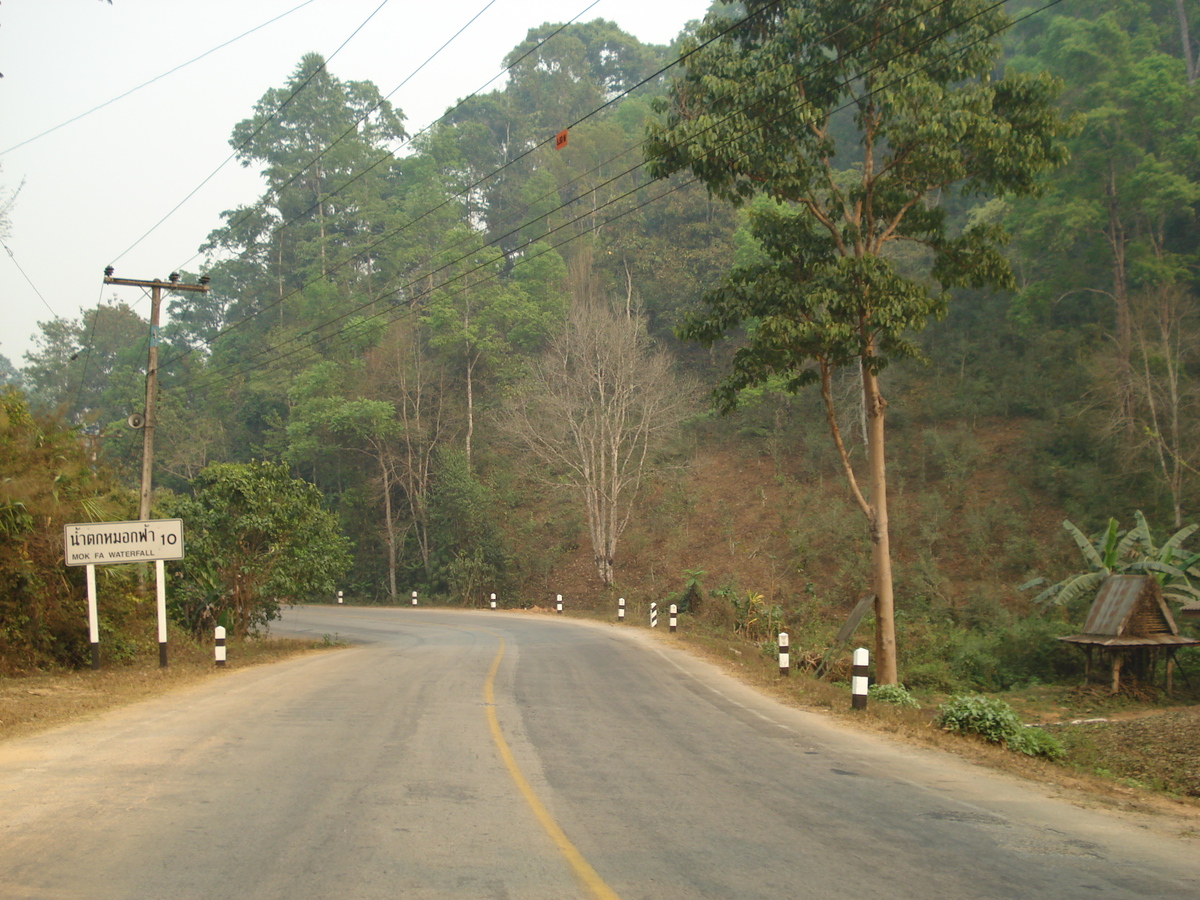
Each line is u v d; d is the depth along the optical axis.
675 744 9.80
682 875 5.18
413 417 55.22
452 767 8.06
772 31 19.73
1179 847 6.38
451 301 54.56
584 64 85.19
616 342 45.06
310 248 70.31
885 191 20.41
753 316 20.38
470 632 30.94
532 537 51.03
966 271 20.25
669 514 48.69
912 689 26.11
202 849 5.48
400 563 54.59
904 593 36.50
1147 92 37.31
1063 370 44.06
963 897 4.95
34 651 17.17
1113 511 36.06
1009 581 35.66
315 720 10.69
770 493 47.81
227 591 25.97
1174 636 26.03
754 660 21.44
